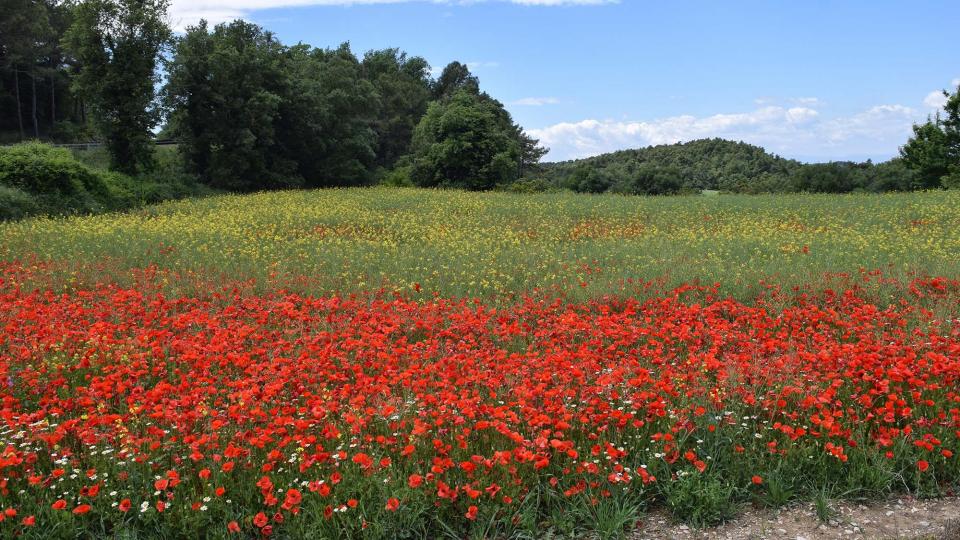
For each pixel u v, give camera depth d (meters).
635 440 5.71
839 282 11.84
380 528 4.54
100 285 13.17
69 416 6.25
